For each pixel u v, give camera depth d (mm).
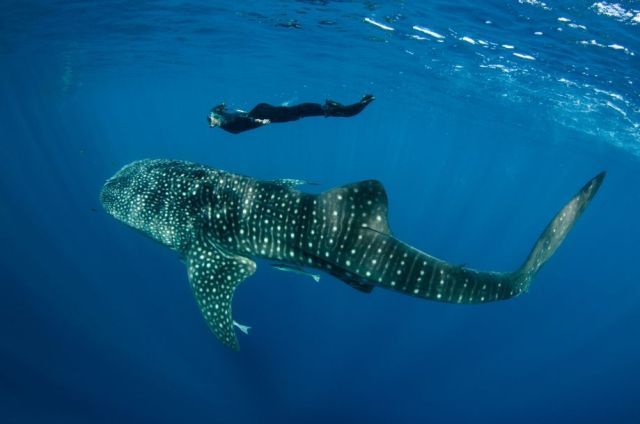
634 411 21625
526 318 28641
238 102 52844
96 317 22297
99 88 49344
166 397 18375
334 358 20516
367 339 21984
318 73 27656
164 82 43219
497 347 24250
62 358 19688
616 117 19891
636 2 9328
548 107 22125
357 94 32406
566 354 25656
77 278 25406
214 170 4445
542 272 42812
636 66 13117
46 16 19906
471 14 12602
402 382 20094
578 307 34406
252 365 19594
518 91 20531
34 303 22797
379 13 14336
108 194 4867
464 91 23844
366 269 3660
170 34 21688
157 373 19359
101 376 19016
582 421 20281
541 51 14156
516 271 3934
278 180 4109
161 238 4582
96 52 28312
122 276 25766
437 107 32219
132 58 29984
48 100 62438
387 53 19453
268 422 17547
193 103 62875
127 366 19641
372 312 23938
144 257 28156
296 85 34344
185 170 4574
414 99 30844
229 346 3785
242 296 23078
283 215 3912
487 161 66875
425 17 13789
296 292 24234
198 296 4082
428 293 3621
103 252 28750
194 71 34312
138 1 16594
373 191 3645
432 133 50875
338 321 22766
